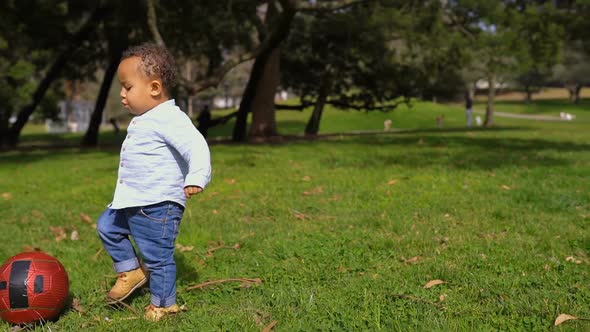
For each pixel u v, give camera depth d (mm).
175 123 3777
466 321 3678
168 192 3809
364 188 9289
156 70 3832
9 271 3867
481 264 4969
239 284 4715
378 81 29641
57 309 3967
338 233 6355
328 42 28094
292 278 4801
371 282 4562
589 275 4602
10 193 10180
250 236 6344
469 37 28469
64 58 26047
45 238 6750
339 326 3666
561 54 28641
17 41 22422
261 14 28594
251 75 20812
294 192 9117
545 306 3873
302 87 30266
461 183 9484
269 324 3680
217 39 22938
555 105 74250
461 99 82188
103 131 48594
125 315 4125
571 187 8922
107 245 4055
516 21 26391
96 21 24453
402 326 3631
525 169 11039
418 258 5281
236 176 10953
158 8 19219
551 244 5609
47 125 59125
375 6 26172
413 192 8805
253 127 23672
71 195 9617
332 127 50812
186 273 5125
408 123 52844
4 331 3838
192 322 3824
